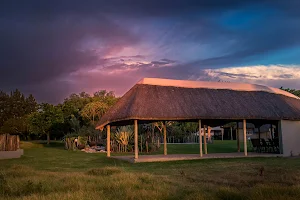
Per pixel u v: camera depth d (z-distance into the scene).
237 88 22.11
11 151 21.78
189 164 15.90
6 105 66.81
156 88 19.67
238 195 7.21
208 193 7.63
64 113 50.12
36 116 42.00
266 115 20.05
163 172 12.54
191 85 20.98
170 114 17.81
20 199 7.00
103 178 9.83
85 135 33.97
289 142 21.00
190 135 48.25
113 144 28.00
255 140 23.05
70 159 20.23
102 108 42.50
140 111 17.39
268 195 6.91
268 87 23.95
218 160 17.69
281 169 12.57
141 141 27.62
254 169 12.78
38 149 32.38
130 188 8.12
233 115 19.12
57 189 8.29
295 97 26.41
